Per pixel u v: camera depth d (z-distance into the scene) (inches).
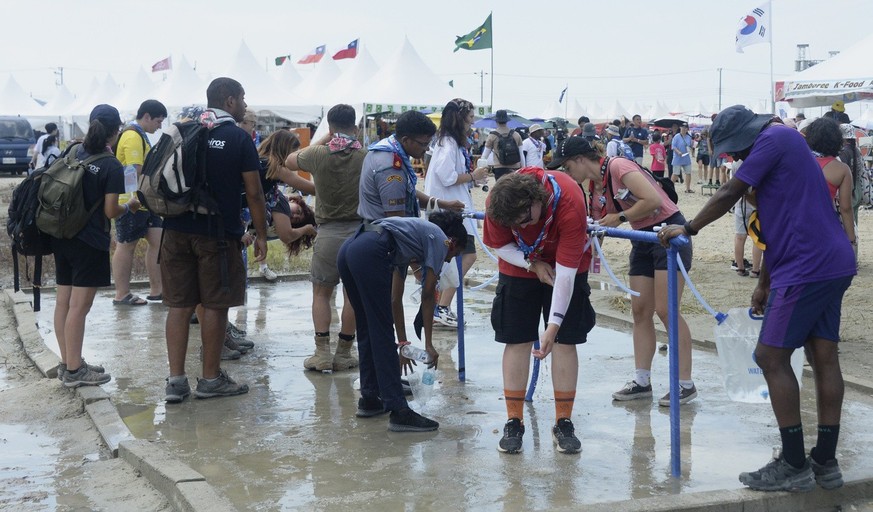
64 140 1357.0
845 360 273.7
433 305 219.6
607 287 416.8
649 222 226.8
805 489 166.1
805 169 164.9
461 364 259.1
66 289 263.7
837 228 166.9
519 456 193.6
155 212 234.4
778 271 166.7
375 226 211.8
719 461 188.4
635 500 160.7
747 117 170.7
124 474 191.0
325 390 252.8
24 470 199.2
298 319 359.6
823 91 474.9
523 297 194.9
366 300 209.3
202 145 231.3
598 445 200.5
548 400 239.5
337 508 165.0
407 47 1084.5
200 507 160.4
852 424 213.2
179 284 239.3
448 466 187.6
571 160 219.9
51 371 280.5
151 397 247.8
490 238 194.2
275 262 495.8
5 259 561.6
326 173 259.4
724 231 661.9
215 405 239.5
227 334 290.5
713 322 329.1
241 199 252.5
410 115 239.9
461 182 316.8
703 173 1196.5
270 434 212.8
